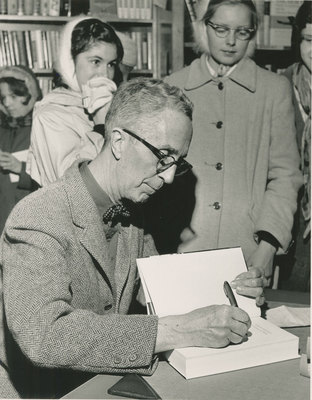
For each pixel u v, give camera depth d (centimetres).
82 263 133
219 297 135
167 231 234
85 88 268
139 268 133
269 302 171
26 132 298
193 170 235
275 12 303
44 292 119
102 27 282
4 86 304
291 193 233
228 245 235
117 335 118
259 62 312
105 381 119
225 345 122
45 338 115
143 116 130
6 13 313
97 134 264
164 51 310
